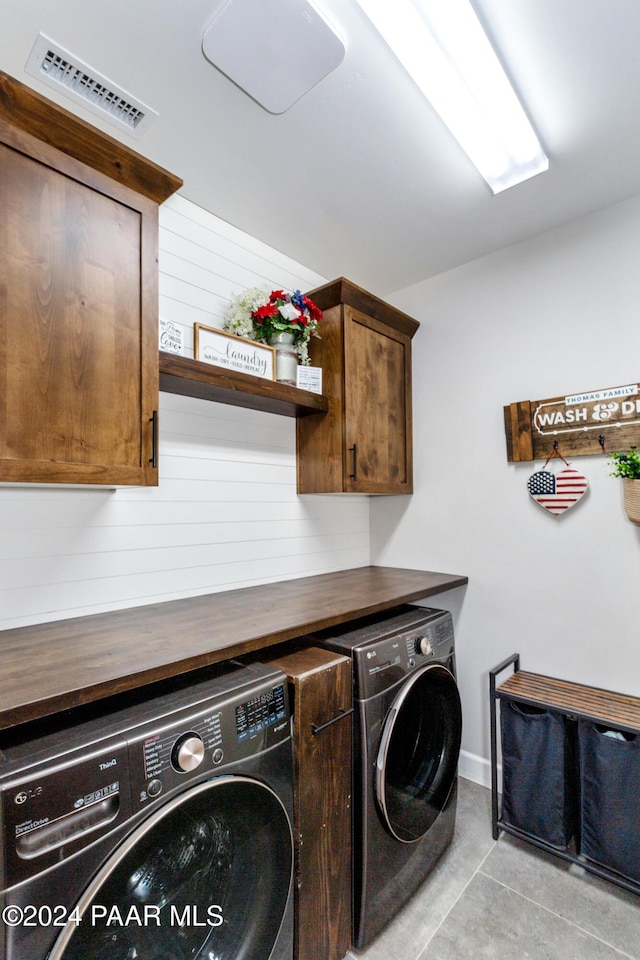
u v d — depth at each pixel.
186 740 0.95
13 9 1.11
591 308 1.93
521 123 1.46
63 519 1.47
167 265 1.78
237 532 1.98
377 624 1.67
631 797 1.53
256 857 1.08
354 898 1.37
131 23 1.15
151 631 1.30
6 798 0.72
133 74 1.29
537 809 1.73
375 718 1.41
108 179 1.28
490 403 2.23
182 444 1.80
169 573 1.74
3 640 1.22
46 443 1.14
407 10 1.11
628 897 1.57
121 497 1.61
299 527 2.26
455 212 1.92
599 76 1.29
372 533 2.70
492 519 2.21
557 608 2.01
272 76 1.29
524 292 2.13
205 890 0.99
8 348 1.08
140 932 0.87
